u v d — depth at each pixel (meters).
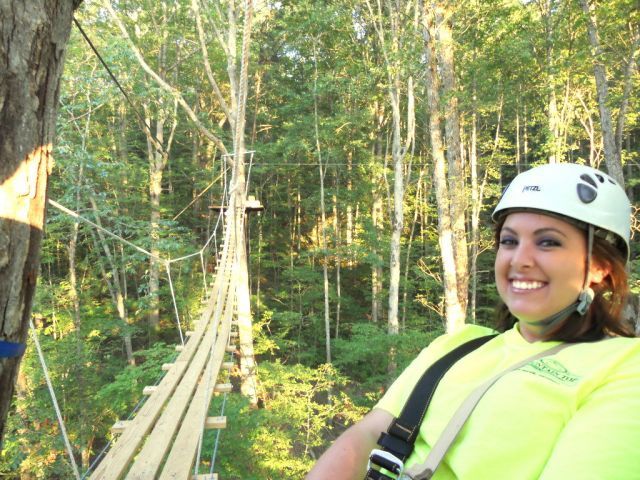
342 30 14.88
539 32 11.51
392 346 11.98
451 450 0.87
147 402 4.15
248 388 11.72
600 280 0.91
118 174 14.95
